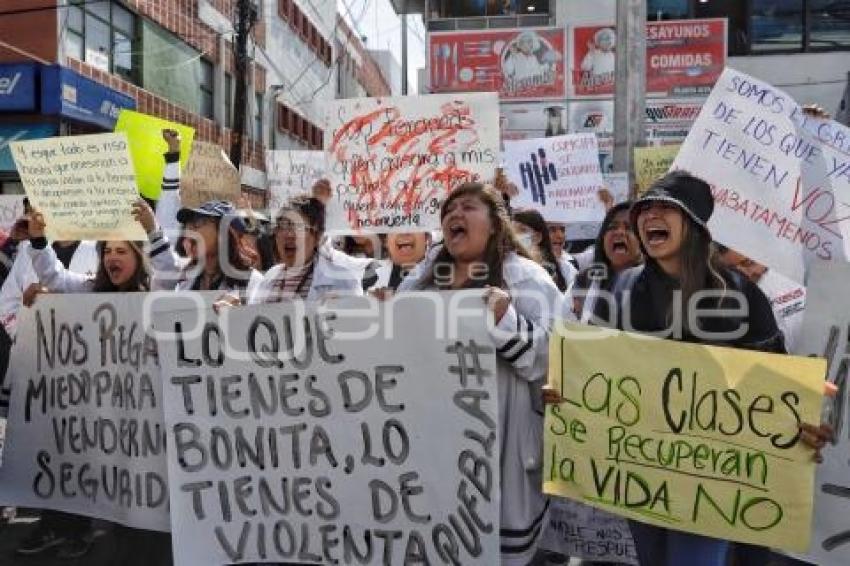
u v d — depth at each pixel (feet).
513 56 75.92
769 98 10.47
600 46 74.69
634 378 9.28
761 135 10.48
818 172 10.95
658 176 25.30
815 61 72.49
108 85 53.98
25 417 12.80
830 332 9.77
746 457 8.91
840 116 68.80
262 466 10.71
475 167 14.42
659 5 75.77
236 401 10.82
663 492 9.19
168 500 11.64
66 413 12.47
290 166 30.86
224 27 75.87
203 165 21.58
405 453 10.04
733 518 8.95
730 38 74.54
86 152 13.44
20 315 12.73
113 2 55.47
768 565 10.70
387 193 14.80
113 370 12.06
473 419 9.73
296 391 10.53
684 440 9.11
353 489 10.28
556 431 9.59
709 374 9.02
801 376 8.70
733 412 8.94
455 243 10.42
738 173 10.52
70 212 13.60
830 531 9.71
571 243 27.66
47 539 13.66
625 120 38.11
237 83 58.85
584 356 9.46
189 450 11.01
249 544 10.76
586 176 22.88
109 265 13.55
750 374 8.87
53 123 48.55
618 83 38.17
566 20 75.56
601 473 9.42
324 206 14.24
